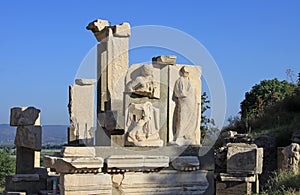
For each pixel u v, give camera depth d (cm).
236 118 3453
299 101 3306
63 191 1017
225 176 1661
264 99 4531
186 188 1134
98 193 1041
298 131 2531
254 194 1562
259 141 2533
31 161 1678
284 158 1978
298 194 1381
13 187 1509
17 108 1680
